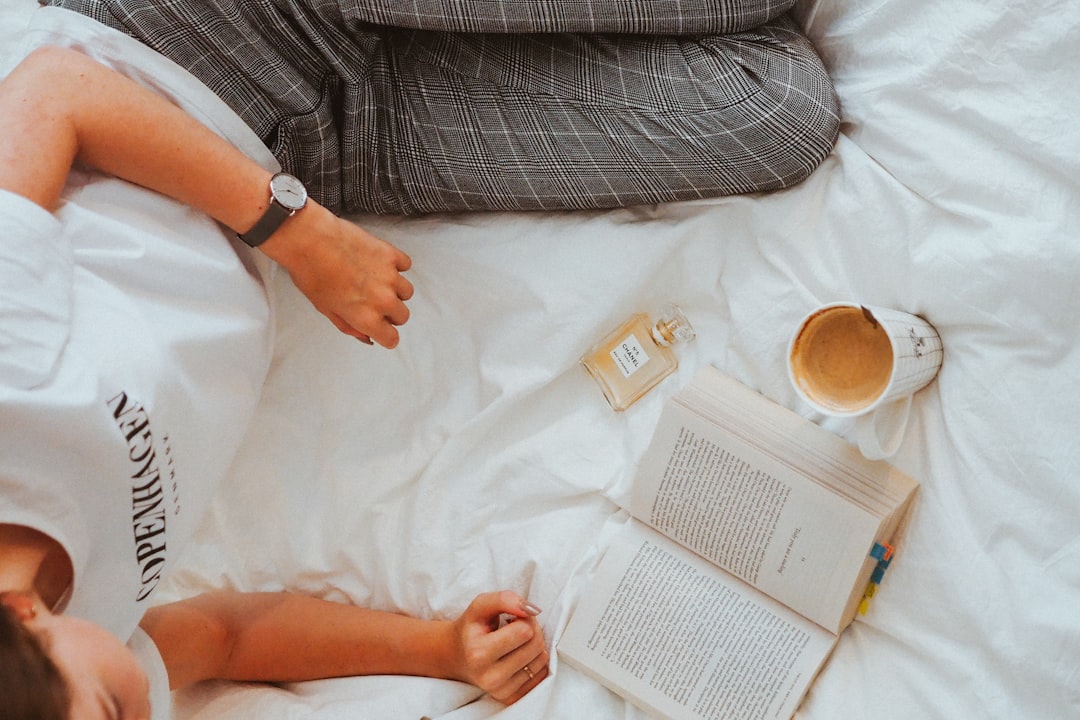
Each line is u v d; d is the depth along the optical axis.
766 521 0.87
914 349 0.77
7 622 0.52
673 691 0.89
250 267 0.83
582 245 0.92
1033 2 0.74
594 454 0.95
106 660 0.55
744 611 0.90
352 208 0.95
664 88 0.85
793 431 0.87
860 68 0.87
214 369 0.75
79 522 0.64
